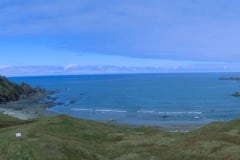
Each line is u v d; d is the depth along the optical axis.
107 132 47.38
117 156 34.59
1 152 28.47
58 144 33.22
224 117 117.56
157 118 114.50
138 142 39.59
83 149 34.06
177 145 36.62
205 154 32.41
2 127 49.41
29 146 30.88
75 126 49.50
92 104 164.00
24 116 114.00
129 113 129.12
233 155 31.06
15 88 192.00
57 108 146.50
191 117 116.94
